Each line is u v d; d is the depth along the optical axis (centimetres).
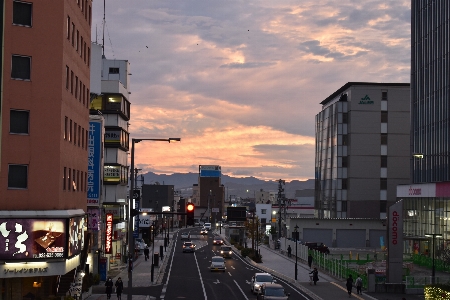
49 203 4138
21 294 4197
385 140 11631
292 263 8338
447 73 8100
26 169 4094
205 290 5469
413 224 8819
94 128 6172
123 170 8650
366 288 5500
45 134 4144
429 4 8781
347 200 11719
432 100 8588
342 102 11856
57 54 4203
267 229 15800
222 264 7219
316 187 14025
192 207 3791
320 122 13638
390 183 11588
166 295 5106
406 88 11631
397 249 5450
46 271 4038
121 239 8275
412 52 9369
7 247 3928
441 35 8344
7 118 4028
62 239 4109
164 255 9562
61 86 4219
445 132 8088
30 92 4112
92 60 7481
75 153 4853
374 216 11550
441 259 7231
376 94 11650
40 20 4159
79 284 4612
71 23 4594
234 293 5284
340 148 11825
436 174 8338
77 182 4988
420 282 5397
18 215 3975
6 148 4022
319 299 4950
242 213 12144
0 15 4019
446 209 7712
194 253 10094
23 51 4100
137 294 5150
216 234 17250
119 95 8206
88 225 6062
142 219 10044
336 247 10675
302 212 17262
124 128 8712
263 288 4562
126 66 9469
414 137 9188
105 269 5997
